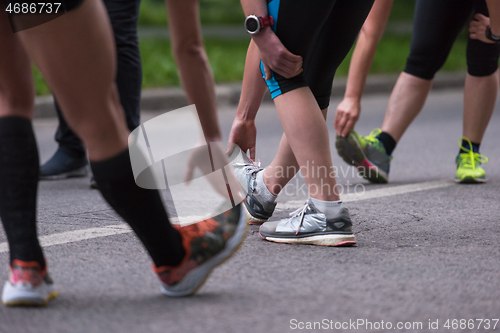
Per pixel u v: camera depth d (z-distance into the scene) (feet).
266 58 24.00
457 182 41.47
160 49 114.42
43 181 42.75
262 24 23.45
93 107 16.01
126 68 37.86
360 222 30.19
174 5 17.25
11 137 17.95
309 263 22.97
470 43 40.01
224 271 21.97
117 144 16.70
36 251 18.45
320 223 25.63
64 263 22.89
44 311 18.03
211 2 243.19
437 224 29.76
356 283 20.59
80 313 17.89
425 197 36.60
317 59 26.05
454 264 22.86
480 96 40.32
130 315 17.74
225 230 19.26
